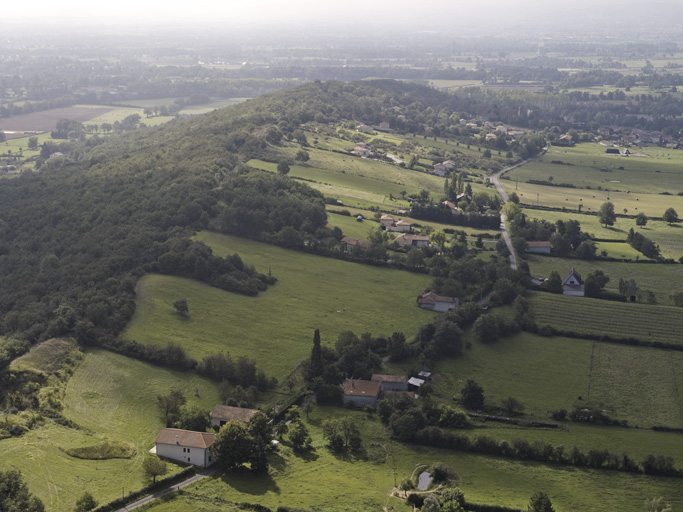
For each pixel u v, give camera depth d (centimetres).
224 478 12788
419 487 12812
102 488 12156
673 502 12725
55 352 17238
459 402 16250
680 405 16362
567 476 13438
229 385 16425
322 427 15088
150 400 15925
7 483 11512
